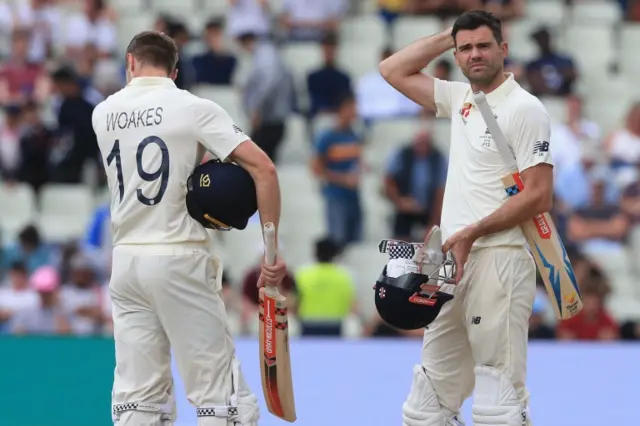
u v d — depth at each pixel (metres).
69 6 53.41
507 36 54.59
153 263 18.50
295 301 38.72
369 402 27.30
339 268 39.09
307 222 47.44
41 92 50.31
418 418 20.17
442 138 49.06
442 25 54.97
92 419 27.66
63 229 46.47
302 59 53.59
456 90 20.09
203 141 18.56
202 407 18.67
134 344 18.83
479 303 19.23
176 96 18.69
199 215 18.58
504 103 19.12
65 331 39.91
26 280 40.84
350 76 50.72
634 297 45.69
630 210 47.75
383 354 30.91
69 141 47.22
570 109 49.56
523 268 19.23
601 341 38.22
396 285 18.97
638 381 28.91
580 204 47.00
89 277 40.78
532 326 38.16
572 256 40.00
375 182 48.66
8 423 27.48
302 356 30.59
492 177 19.14
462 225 19.36
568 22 57.06
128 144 18.73
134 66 19.22
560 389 28.31
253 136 48.59
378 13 55.50
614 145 49.56
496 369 19.22
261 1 53.31
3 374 27.98
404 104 50.19
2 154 47.53
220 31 50.56
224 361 18.83
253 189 18.52
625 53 57.47
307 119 50.00
